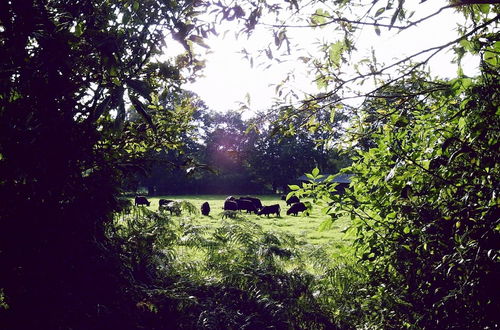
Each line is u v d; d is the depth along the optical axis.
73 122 4.15
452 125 3.60
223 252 6.36
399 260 4.12
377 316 4.41
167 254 5.80
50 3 4.38
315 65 3.39
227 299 5.45
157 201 48.53
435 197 3.53
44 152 3.88
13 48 3.77
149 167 5.12
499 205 2.75
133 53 3.92
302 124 3.41
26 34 3.83
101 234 4.78
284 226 22.66
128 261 4.88
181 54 4.66
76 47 4.11
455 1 2.73
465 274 3.20
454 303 3.49
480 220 2.86
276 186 77.38
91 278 4.30
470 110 3.13
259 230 7.45
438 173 3.53
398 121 3.08
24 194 3.97
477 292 3.12
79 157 4.21
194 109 5.77
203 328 4.72
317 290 5.64
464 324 3.43
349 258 5.27
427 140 3.85
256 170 75.88
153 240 5.48
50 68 3.87
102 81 4.26
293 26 2.97
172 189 71.69
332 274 5.20
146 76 4.71
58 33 3.78
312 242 13.99
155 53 4.02
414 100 3.60
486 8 3.01
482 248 2.76
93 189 4.38
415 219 3.91
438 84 3.07
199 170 5.39
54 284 4.05
